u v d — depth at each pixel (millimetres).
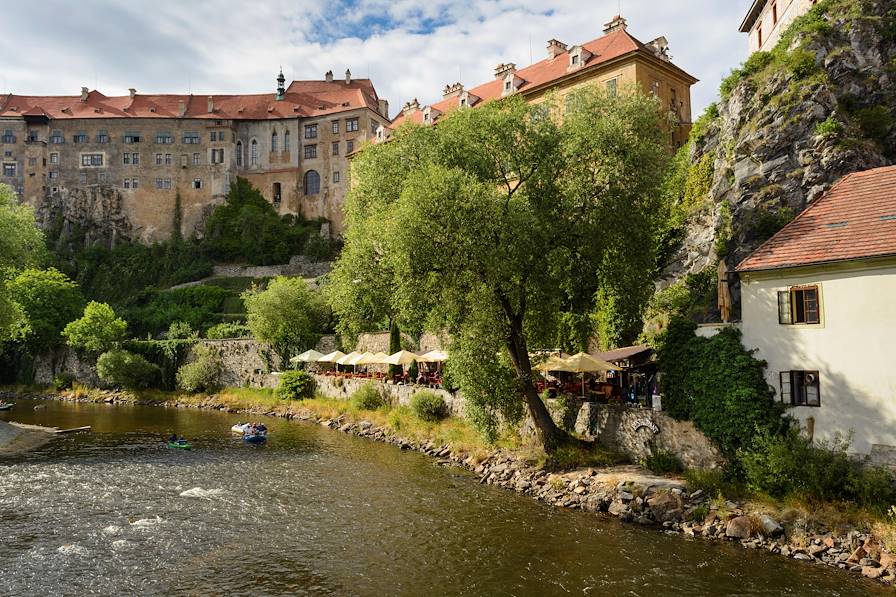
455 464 28031
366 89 107062
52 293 71188
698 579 15477
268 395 52094
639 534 18594
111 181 104125
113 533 19438
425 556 17375
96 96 111250
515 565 16625
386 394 40219
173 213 103000
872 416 17672
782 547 16953
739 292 27578
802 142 29000
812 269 19047
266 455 31000
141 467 28516
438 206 22031
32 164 104125
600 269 25844
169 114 105188
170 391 59906
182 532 19500
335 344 55938
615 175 24344
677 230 34594
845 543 16406
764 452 19047
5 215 43781
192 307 82875
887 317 17562
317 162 99688
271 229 96750
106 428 41000
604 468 23234
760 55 33156
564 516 20375
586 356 26484
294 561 17156
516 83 60062
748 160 30391
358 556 17453
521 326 25609
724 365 20766
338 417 41094
